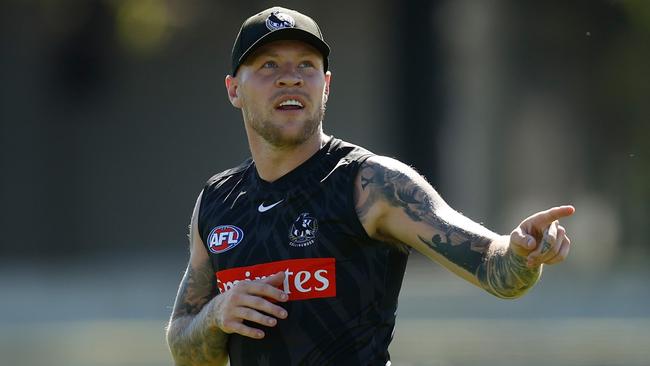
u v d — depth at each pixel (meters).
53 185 96.19
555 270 74.62
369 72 94.31
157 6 88.38
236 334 14.65
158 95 95.75
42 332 48.06
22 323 52.47
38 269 88.25
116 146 96.31
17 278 80.38
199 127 96.25
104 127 96.38
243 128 96.38
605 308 52.12
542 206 96.00
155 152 96.50
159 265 86.50
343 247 13.98
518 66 95.12
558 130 95.06
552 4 93.06
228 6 91.44
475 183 95.31
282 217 14.28
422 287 63.34
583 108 94.00
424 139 93.69
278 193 14.42
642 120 89.38
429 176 93.81
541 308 52.69
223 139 96.31
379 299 14.11
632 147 89.25
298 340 14.02
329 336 13.95
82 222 96.38
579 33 92.94
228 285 14.60
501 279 13.15
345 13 93.56
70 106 95.69
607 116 92.56
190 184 96.69
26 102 95.00
